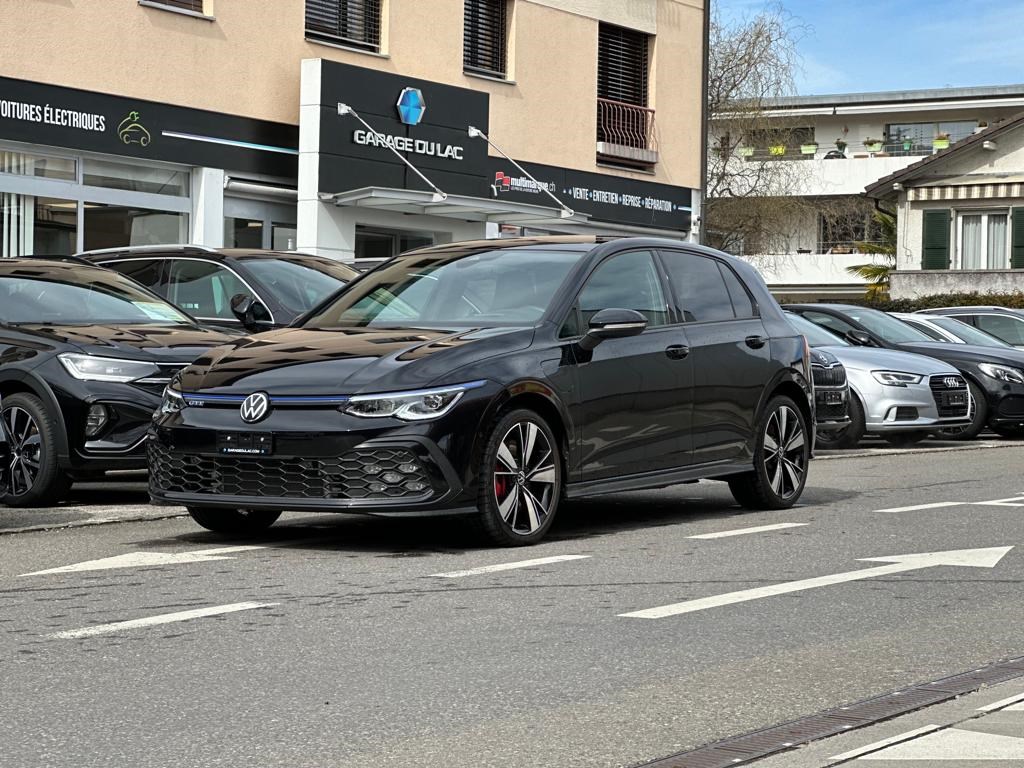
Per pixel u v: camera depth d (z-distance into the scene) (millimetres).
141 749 4133
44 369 9492
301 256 13164
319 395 7551
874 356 16000
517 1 26562
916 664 5297
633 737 4297
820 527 8930
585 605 6297
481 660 5258
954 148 41500
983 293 39312
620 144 29141
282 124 22562
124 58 20344
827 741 4238
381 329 8406
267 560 7422
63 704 4613
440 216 25141
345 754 4098
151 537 8266
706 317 9453
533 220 25844
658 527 8906
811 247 56500
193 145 21281
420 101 24016
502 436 7781
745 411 9586
